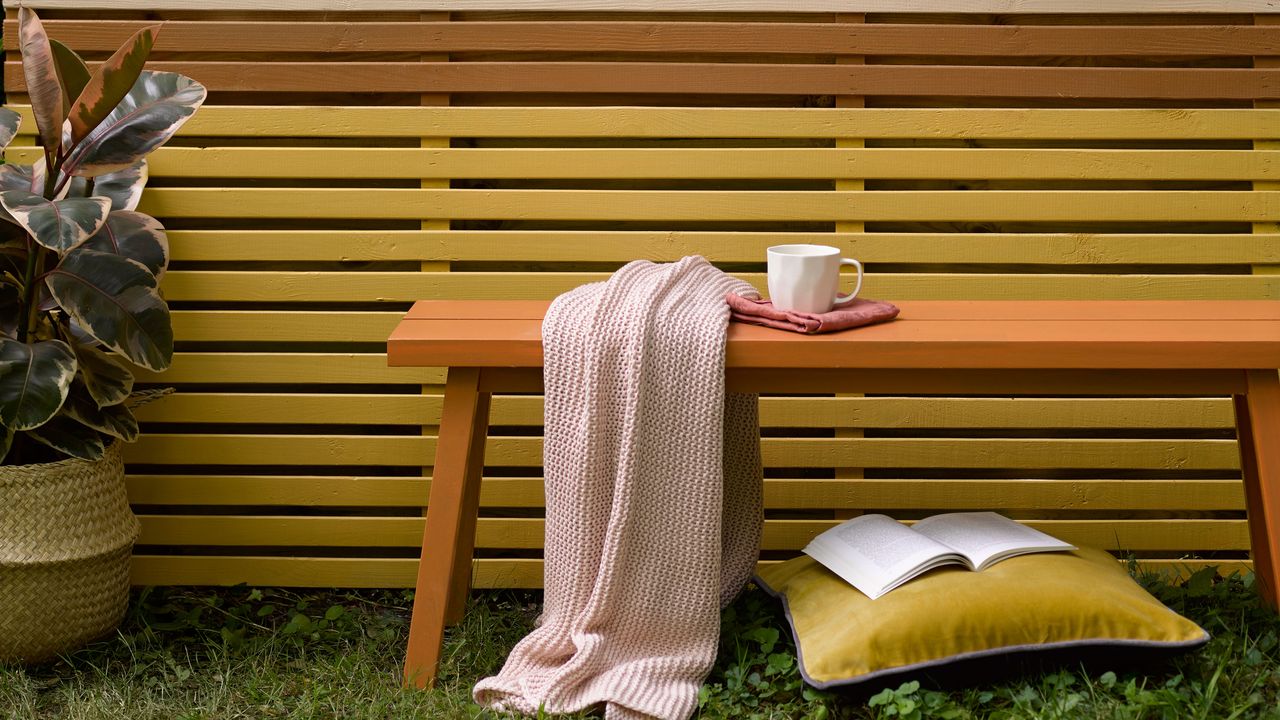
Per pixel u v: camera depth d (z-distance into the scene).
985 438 2.59
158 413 2.49
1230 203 2.44
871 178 2.46
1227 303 2.20
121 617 2.27
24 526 2.06
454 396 1.96
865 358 1.88
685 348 1.92
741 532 2.26
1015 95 2.42
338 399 2.50
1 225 2.14
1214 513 2.56
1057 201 2.44
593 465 1.93
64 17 2.44
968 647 1.86
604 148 2.49
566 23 2.41
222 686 2.07
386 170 2.45
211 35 2.41
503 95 2.48
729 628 2.16
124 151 2.10
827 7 2.40
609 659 1.96
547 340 1.92
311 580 2.54
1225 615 2.19
